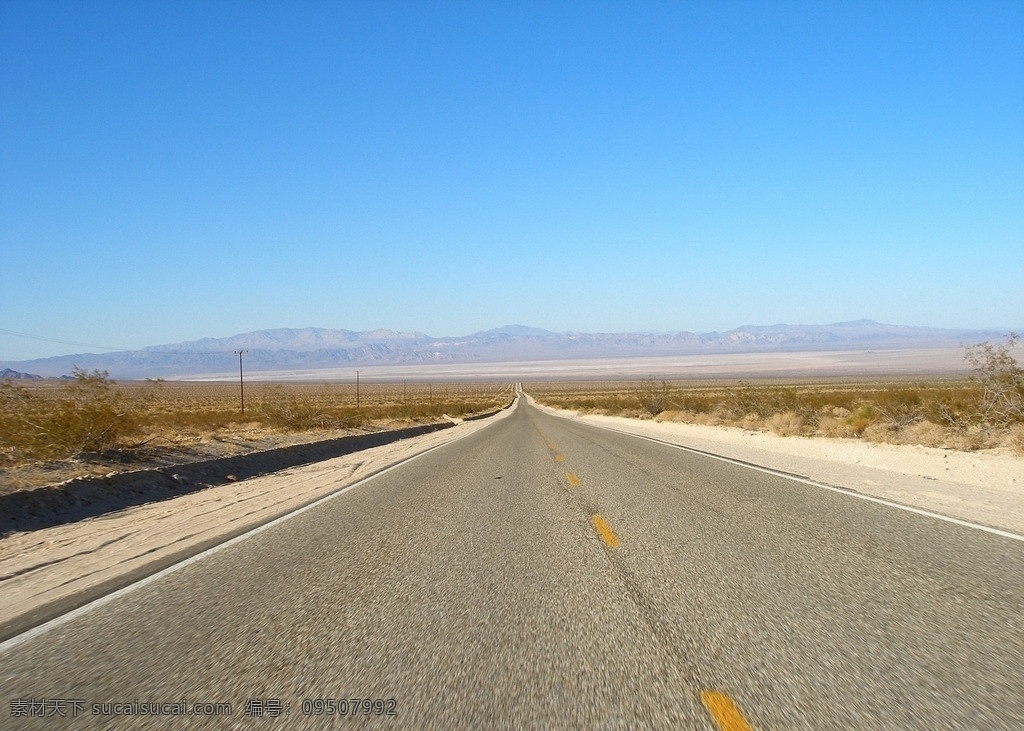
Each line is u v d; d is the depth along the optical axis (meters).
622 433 31.67
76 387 17.25
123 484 13.85
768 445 22.86
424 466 18.56
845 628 5.32
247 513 11.63
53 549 9.24
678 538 8.64
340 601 6.33
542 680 4.46
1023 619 5.48
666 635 5.23
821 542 8.26
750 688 4.29
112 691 4.45
